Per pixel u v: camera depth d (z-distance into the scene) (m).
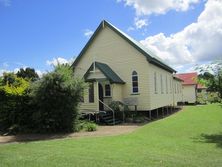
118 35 27.84
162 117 28.78
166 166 8.93
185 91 53.84
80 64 29.58
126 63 27.53
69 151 11.37
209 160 9.92
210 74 16.73
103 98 26.28
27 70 42.69
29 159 9.94
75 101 19.12
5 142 15.22
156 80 29.52
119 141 14.02
